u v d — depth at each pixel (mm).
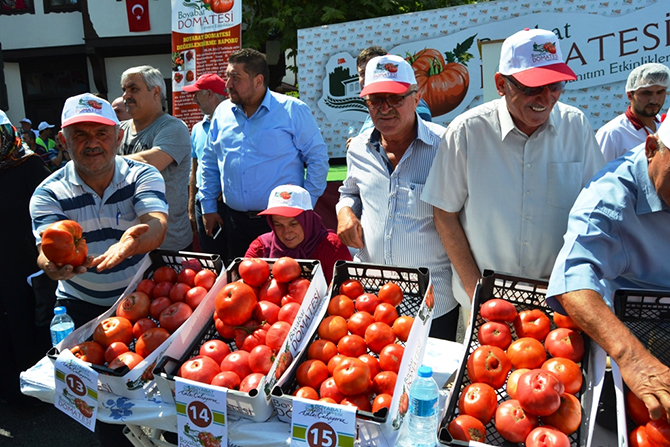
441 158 2281
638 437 1326
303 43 6941
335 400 1545
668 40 5438
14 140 3090
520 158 2152
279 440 1517
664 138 1424
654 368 1284
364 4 10289
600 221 1599
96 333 1967
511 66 1954
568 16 5781
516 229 2213
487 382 1539
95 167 2260
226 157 3631
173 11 6602
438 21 6344
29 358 3326
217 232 3959
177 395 1650
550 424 1386
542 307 1763
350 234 2529
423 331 1729
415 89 2480
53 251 1932
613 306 1645
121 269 2438
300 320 1821
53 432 3355
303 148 3607
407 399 1554
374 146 2668
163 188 2453
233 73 3416
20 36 13047
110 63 12969
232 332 1882
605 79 5742
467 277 2318
